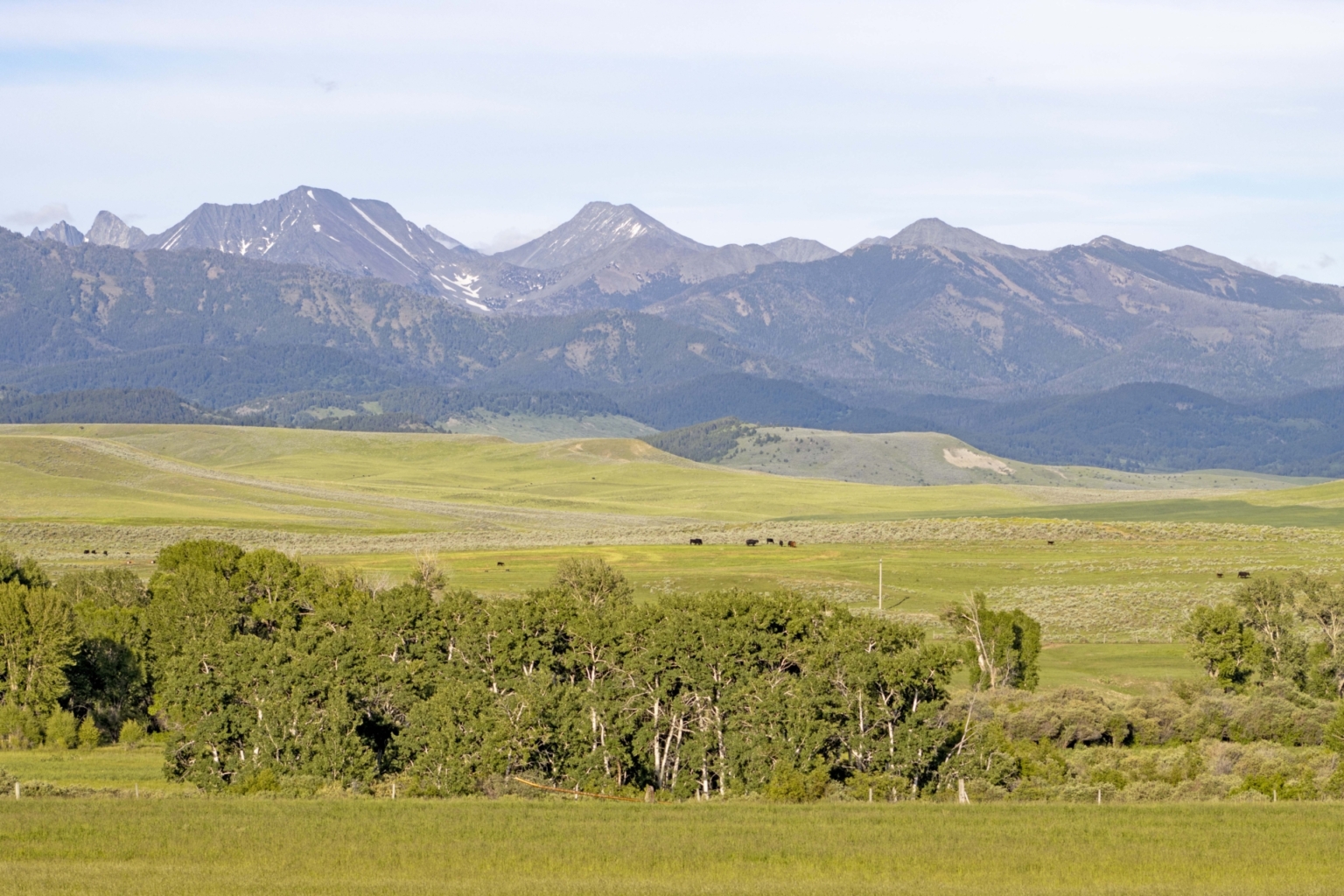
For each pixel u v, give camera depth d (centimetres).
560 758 12175
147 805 10406
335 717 11906
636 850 9056
